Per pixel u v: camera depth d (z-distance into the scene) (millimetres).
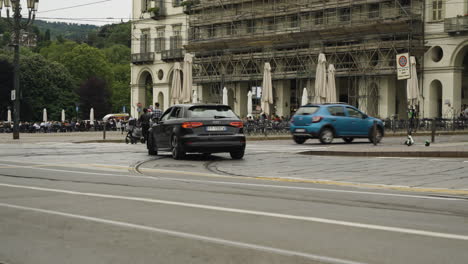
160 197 9047
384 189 10352
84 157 18328
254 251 5426
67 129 61094
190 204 8297
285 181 11664
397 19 50219
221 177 12414
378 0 51281
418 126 41500
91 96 97625
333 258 5145
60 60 108125
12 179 11750
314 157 17750
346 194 9508
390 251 5406
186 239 5973
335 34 54094
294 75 57156
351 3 52906
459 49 48719
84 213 7547
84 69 105812
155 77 72625
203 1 65750
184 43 68875
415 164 15055
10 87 85375
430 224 6758
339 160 16578
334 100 40094
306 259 5109
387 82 51812
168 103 71062
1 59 85625
